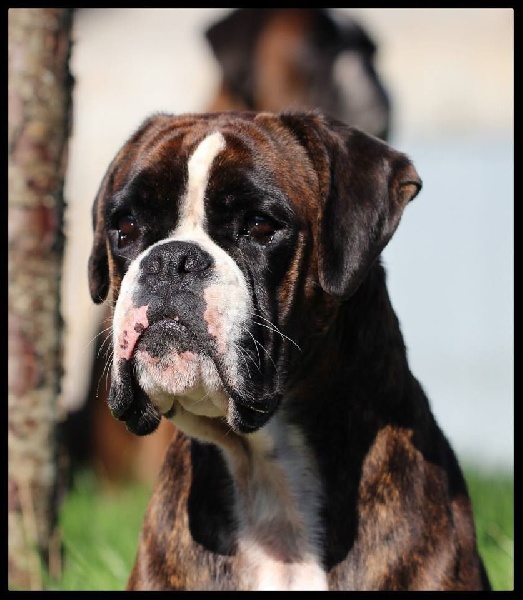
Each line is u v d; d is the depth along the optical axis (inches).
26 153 406.3
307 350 311.0
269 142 311.0
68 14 412.8
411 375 330.3
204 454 323.3
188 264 283.9
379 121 621.3
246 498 317.7
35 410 410.6
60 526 431.2
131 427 301.3
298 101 605.9
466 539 318.0
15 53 407.5
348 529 309.4
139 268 287.9
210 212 299.4
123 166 327.6
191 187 300.2
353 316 314.8
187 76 1066.7
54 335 414.6
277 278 301.6
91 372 616.1
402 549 304.8
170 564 317.4
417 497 310.0
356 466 311.3
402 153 321.4
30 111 406.3
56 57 410.3
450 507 317.1
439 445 328.2
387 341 320.5
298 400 312.5
